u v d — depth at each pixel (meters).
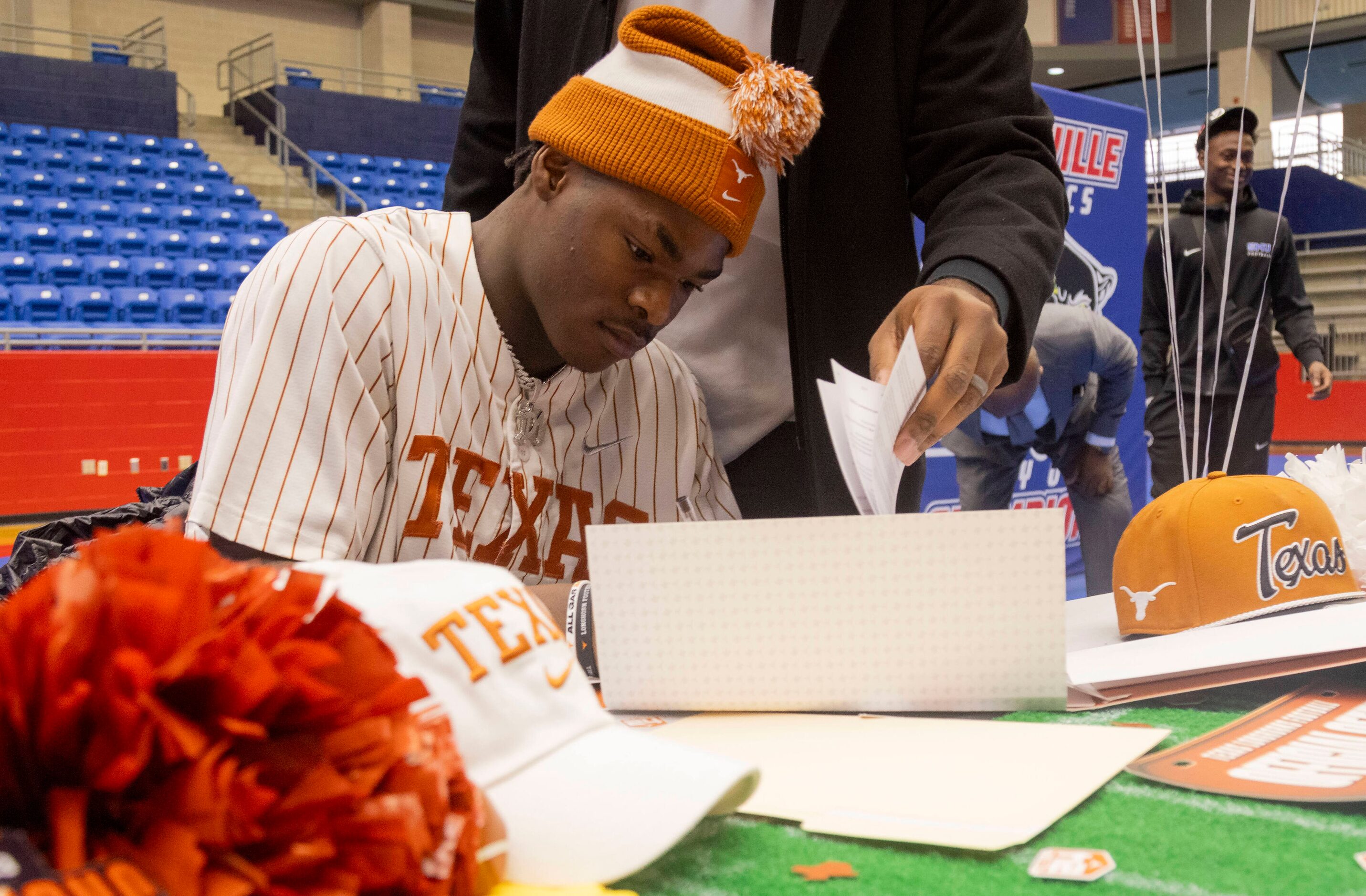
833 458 1.13
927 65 1.13
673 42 0.83
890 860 0.43
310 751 0.32
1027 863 0.43
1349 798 0.47
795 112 0.79
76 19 10.39
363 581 0.47
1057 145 2.21
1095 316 2.23
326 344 0.81
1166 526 0.87
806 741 0.60
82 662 0.30
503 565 0.93
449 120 11.24
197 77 11.08
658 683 0.69
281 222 9.39
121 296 7.83
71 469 5.57
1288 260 3.40
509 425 0.93
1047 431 2.21
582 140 0.80
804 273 1.10
